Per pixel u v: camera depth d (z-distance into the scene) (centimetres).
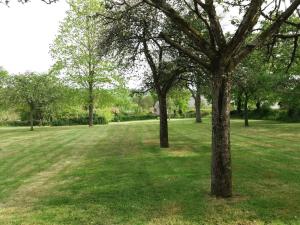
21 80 3947
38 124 5444
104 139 2577
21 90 3931
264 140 2214
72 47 4044
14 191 1073
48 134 3269
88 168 1410
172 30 1451
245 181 1073
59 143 2414
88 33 3909
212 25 852
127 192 993
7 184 1173
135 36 1576
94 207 867
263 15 993
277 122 4159
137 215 795
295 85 3072
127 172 1282
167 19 1458
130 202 895
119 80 4044
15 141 2672
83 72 4109
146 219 768
